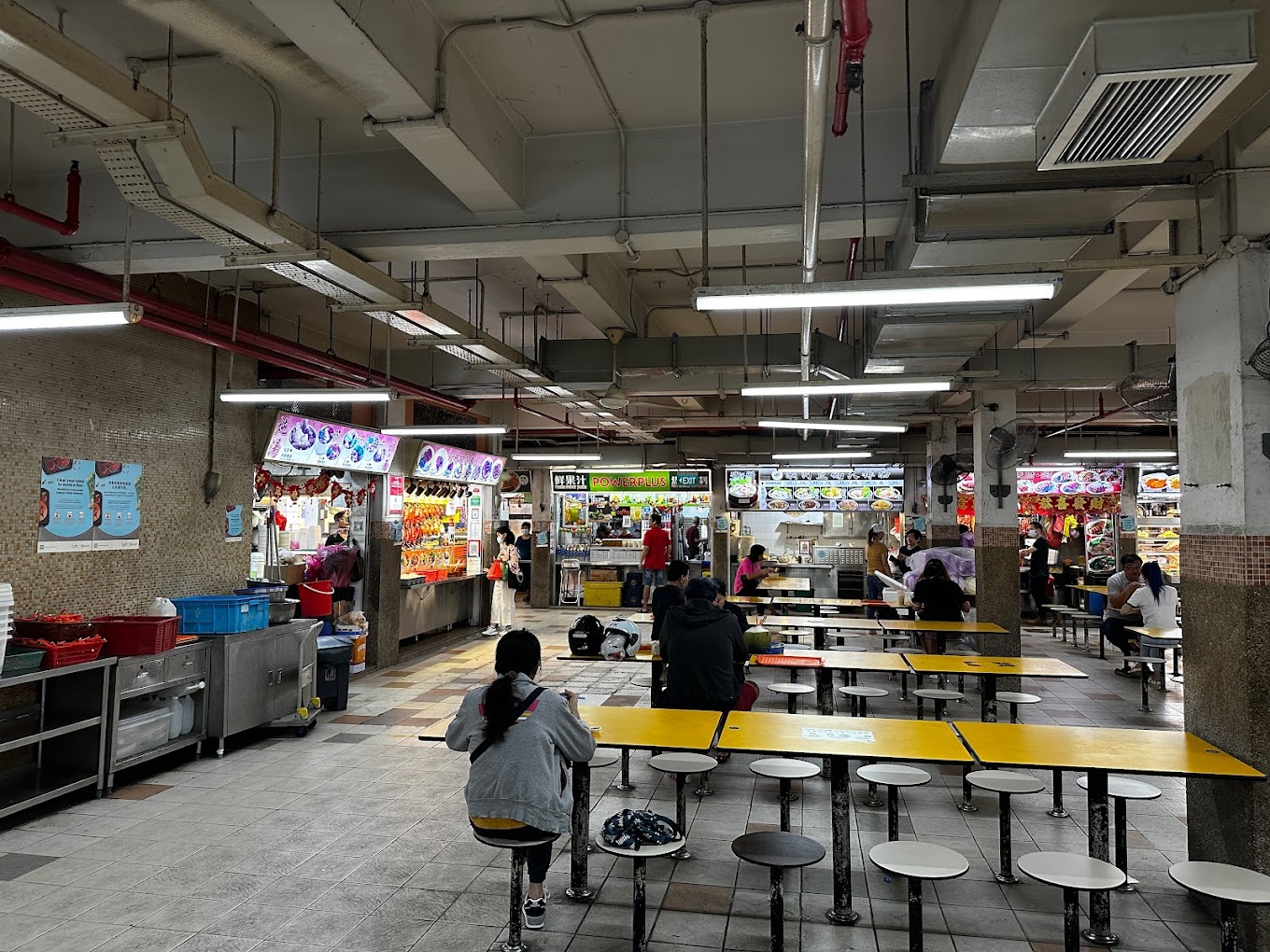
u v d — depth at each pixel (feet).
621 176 16.11
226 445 25.61
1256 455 12.69
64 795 18.28
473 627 47.19
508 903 13.34
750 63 13.82
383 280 17.19
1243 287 12.86
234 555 25.95
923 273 12.69
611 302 23.73
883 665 21.08
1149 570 32.27
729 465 58.29
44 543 19.16
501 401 48.85
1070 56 9.62
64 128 10.71
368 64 11.21
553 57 13.65
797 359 26.18
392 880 14.11
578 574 60.03
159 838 15.96
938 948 11.94
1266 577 12.59
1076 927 10.23
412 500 40.78
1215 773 11.77
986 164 12.59
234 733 21.80
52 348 19.47
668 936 12.24
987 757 12.37
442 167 14.42
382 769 20.56
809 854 10.57
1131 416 44.11
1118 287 19.77
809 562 57.21
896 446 56.49
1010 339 25.72
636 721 14.46
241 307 26.89
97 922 12.57
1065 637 46.73
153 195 12.02
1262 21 9.69
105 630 19.31
